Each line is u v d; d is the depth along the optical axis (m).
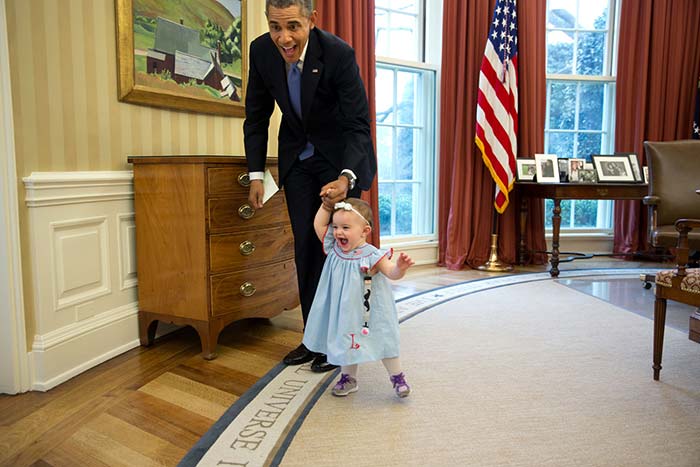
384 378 2.04
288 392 1.89
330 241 1.84
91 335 2.17
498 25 4.45
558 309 3.14
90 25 2.16
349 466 1.39
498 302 3.32
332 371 2.10
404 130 4.86
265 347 2.46
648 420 1.67
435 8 4.86
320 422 1.65
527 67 4.69
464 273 4.45
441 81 4.60
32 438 1.56
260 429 1.60
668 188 3.63
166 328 2.69
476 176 4.71
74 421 1.68
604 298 3.45
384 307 1.75
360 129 2.01
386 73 4.67
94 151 2.21
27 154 1.90
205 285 2.24
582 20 5.25
